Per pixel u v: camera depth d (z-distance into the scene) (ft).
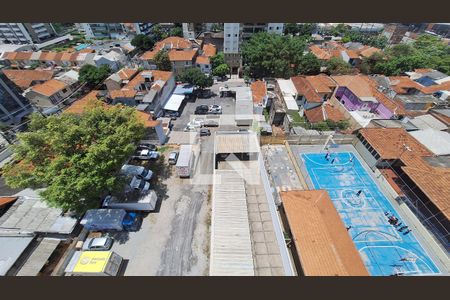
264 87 158.40
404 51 217.15
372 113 131.34
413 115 127.24
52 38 316.60
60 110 141.28
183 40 211.82
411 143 89.15
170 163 105.50
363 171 89.56
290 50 177.17
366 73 197.98
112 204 79.36
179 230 78.43
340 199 79.66
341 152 98.02
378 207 77.30
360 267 58.54
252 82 183.62
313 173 88.63
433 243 65.82
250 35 219.20
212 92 173.99
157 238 75.92
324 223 67.10
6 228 71.46
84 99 133.39
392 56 208.44
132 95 132.57
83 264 62.80
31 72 174.81
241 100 148.87
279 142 103.09
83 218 75.41
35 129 74.13
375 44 279.08
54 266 67.15
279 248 63.31
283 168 92.32
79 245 71.92
